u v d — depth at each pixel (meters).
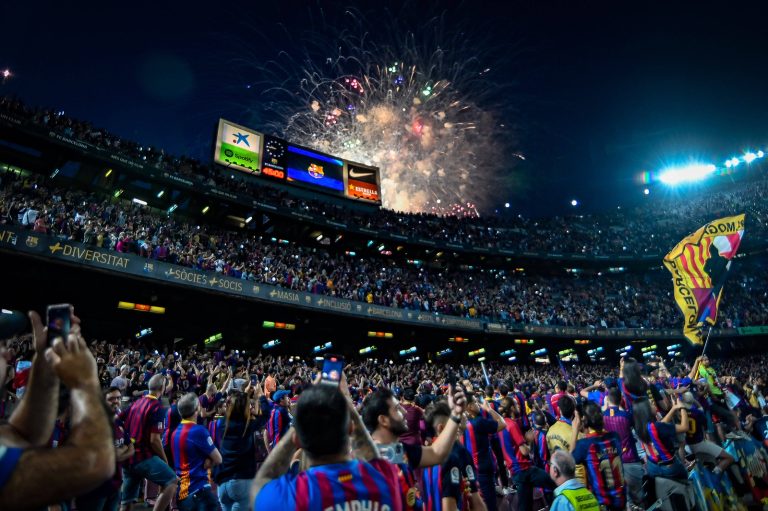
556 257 51.81
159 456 6.55
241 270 27.22
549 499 8.76
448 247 46.16
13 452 1.42
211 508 6.26
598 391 11.36
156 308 25.89
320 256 37.97
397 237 43.12
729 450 8.64
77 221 22.30
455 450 5.02
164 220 29.78
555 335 41.25
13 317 2.00
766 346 51.34
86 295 23.91
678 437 7.57
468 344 42.47
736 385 12.23
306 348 34.28
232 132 36.78
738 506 7.43
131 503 6.63
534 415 9.36
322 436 2.21
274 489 2.15
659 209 68.88
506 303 43.88
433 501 4.80
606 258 54.00
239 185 35.06
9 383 5.29
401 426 3.75
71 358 1.68
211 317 29.41
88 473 1.49
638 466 7.23
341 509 2.06
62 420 5.58
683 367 13.84
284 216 36.28
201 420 10.21
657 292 54.38
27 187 23.94
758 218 59.22
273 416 8.25
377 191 44.59
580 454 6.38
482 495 6.72
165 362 17.59
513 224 56.56
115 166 28.31
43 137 25.47
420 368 32.66
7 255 19.05
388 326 36.34
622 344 48.34
